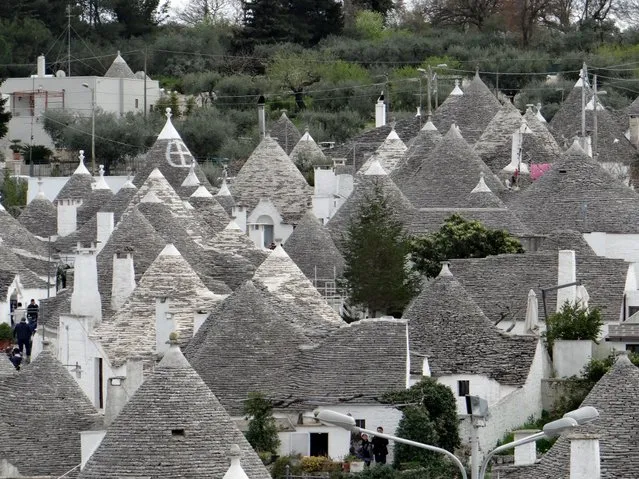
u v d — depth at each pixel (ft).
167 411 411.13
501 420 580.30
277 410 549.54
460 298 624.59
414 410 536.01
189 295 640.99
